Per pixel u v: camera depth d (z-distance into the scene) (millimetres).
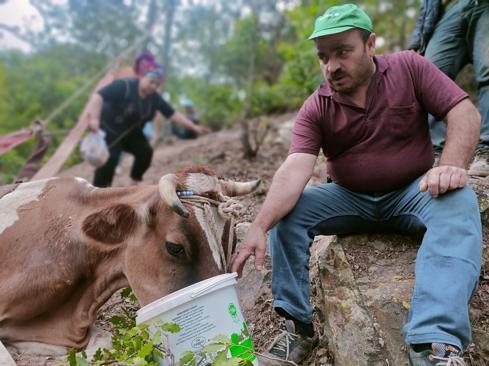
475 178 4238
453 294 2852
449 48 4809
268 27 15219
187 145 11477
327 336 3549
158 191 3621
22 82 21984
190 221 3412
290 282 3396
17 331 3854
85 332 3883
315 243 4223
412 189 3416
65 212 3969
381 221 3633
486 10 4535
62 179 4219
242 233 4449
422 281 2957
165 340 3047
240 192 3645
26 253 3857
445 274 2920
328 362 3449
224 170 7211
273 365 3357
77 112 18734
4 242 3908
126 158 12492
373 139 3443
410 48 5227
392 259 3627
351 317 3395
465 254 2955
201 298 3039
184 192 3434
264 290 4121
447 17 4840
